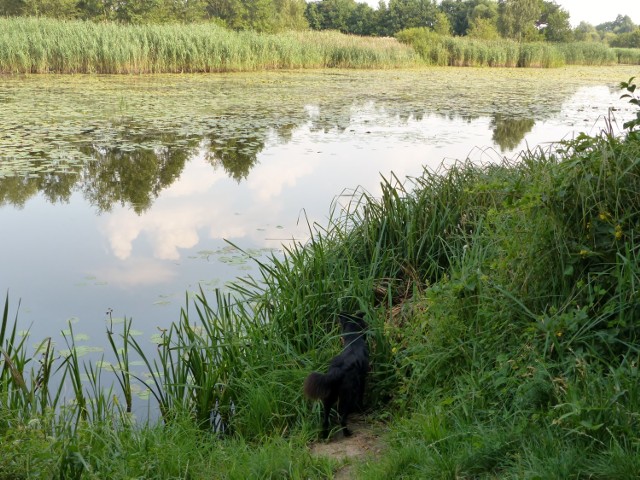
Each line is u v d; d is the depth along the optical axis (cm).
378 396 414
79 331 564
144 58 2727
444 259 563
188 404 430
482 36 5581
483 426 317
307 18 8375
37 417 329
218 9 5181
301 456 342
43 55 2541
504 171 618
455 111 1934
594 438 274
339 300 494
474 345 365
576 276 366
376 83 2725
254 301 531
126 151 1259
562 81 3189
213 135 1437
